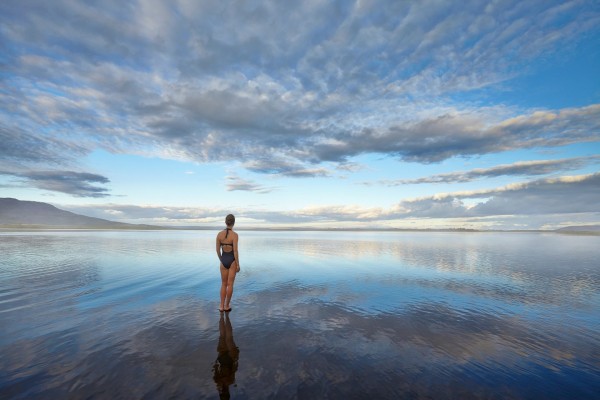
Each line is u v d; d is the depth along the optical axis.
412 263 17.56
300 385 4.24
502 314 7.79
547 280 12.32
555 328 6.75
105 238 43.31
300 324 6.91
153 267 15.05
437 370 4.75
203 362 4.93
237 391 4.06
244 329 6.54
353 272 14.26
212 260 17.78
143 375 4.46
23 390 4.00
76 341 5.74
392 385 4.28
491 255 22.42
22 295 9.34
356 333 6.37
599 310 8.16
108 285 10.89
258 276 13.20
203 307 8.26
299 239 51.28
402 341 5.95
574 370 4.81
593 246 33.28
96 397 3.87
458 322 7.12
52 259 17.77
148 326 6.64
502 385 4.33
